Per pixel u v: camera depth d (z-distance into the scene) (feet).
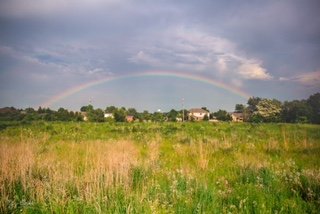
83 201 18.34
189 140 57.93
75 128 99.04
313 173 23.63
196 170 27.78
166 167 29.25
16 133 78.64
